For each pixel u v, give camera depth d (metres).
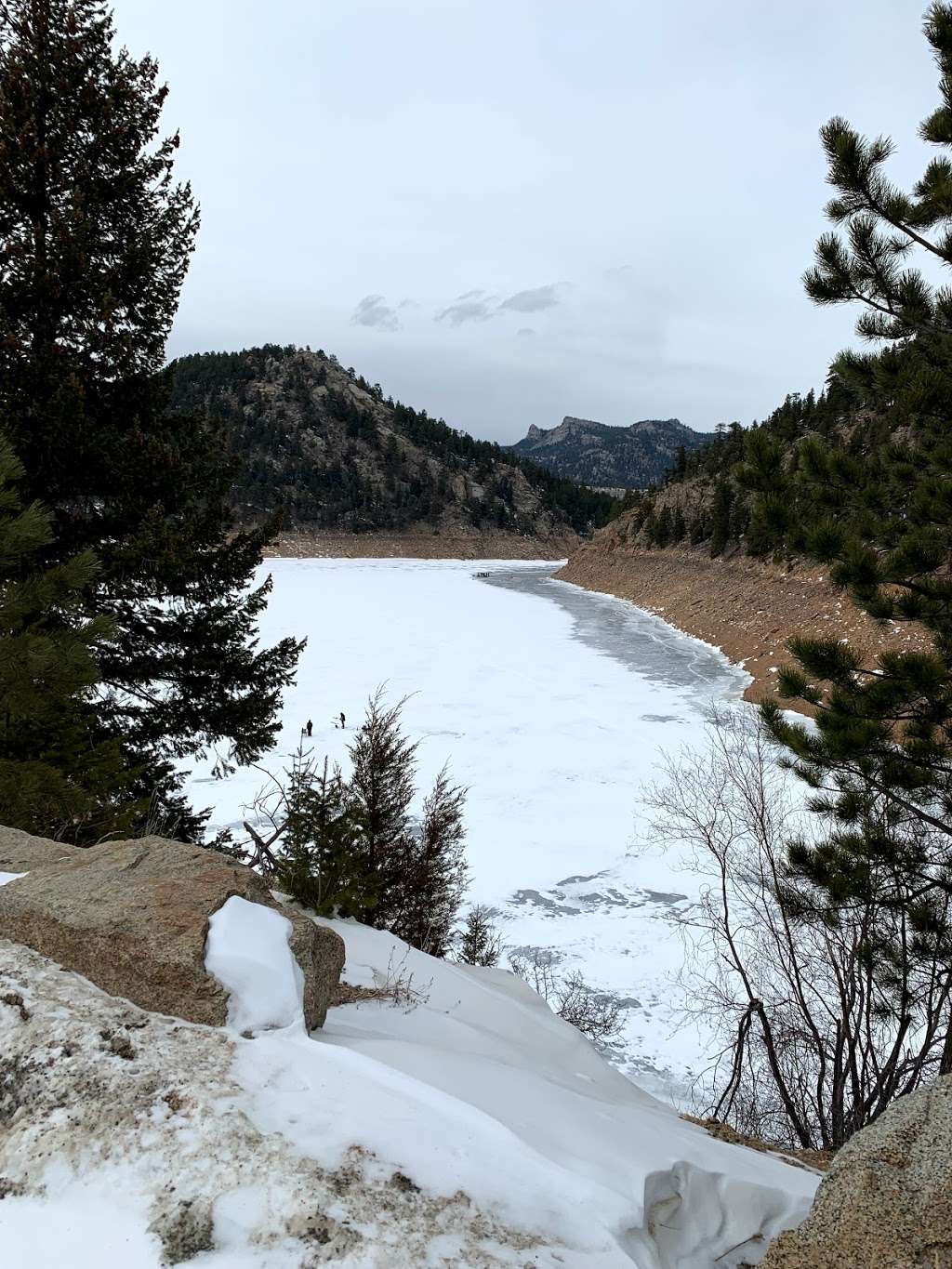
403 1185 2.52
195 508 11.68
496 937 15.45
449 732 31.67
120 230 11.17
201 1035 3.15
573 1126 3.40
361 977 5.42
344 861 7.50
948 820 7.78
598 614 78.19
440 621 68.62
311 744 28.73
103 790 8.02
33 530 6.30
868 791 7.90
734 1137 5.35
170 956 3.37
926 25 7.42
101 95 10.77
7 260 9.70
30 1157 2.50
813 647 7.54
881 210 7.55
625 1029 12.98
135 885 3.86
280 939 3.68
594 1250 2.49
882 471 7.69
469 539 175.50
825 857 8.05
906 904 7.58
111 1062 2.90
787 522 7.62
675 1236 2.96
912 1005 7.95
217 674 11.66
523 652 53.16
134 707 11.66
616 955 15.48
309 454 184.75
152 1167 2.46
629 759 28.31
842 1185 2.49
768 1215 3.32
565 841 21.03
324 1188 2.42
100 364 10.66
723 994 11.34
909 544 7.03
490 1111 3.24
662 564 92.25
